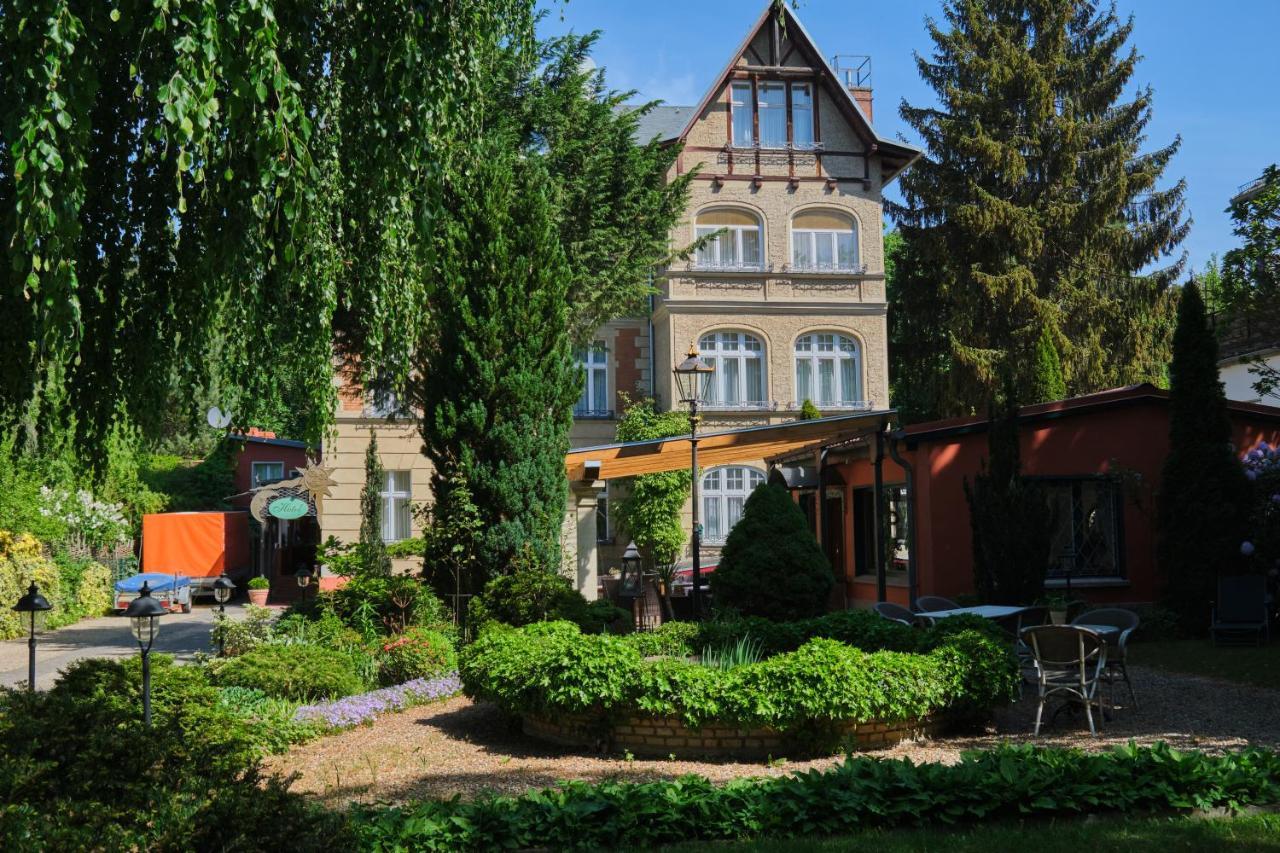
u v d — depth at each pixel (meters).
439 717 10.39
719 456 18.61
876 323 28.64
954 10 33.94
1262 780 6.41
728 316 28.08
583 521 17.88
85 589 24.28
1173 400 15.69
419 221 8.52
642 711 8.48
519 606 13.48
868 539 20.59
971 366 30.42
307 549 31.81
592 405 28.77
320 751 9.13
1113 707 9.74
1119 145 31.28
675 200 21.28
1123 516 16.45
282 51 7.49
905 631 10.20
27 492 23.02
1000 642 9.30
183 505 34.38
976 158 31.77
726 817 6.10
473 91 9.09
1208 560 15.06
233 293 7.51
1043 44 32.44
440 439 15.01
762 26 28.98
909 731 8.70
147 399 8.09
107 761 4.89
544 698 8.66
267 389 8.57
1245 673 11.87
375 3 7.79
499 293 15.05
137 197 7.69
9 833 3.96
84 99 5.86
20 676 14.52
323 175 7.97
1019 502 14.59
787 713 8.04
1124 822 6.08
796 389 28.25
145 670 7.75
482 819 5.85
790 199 28.69
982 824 6.17
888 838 5.91
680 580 20.80
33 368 7.02
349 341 16.75
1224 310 16.44
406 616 13.95
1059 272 31.53
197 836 4.34
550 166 19.55
